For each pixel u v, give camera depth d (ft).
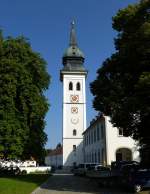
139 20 94.73
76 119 311.47
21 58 133.80
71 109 312.91
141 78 82.94
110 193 78.84
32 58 138.72
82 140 307.78
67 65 322.55
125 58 94.22
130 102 86.74
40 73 140.87
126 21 96.27
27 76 129.59
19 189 83.51
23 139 125.90
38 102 131.75
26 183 104.42
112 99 95.35
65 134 308.60
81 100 314.96
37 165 260.83
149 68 91.04
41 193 80.48
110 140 184.03
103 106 99.55
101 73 102.94
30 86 130.52
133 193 77.97
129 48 92.02
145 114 88.17
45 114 139.13
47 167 228.84
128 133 98.63
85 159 285.84
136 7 96.12
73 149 306.55
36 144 142.00
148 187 80.79
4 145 121.19
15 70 126.11
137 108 86.43
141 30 87.76
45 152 147.43
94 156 230.48
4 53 129.90
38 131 141.59
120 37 100.48
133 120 95.30
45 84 144.15
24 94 128.47
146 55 89.92
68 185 106.01
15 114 125.59
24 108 128.36
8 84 123.34
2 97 122.21
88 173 144.05
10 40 135.54
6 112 122.21
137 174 82.12
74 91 316.19
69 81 317.63
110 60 100.63
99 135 209.05
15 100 128.26
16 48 132.36
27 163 255.09
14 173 168.55
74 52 328.29
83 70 318.86
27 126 129.18
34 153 143.43
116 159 182.60
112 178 95.71
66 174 208.95
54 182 121.19
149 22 92.17
